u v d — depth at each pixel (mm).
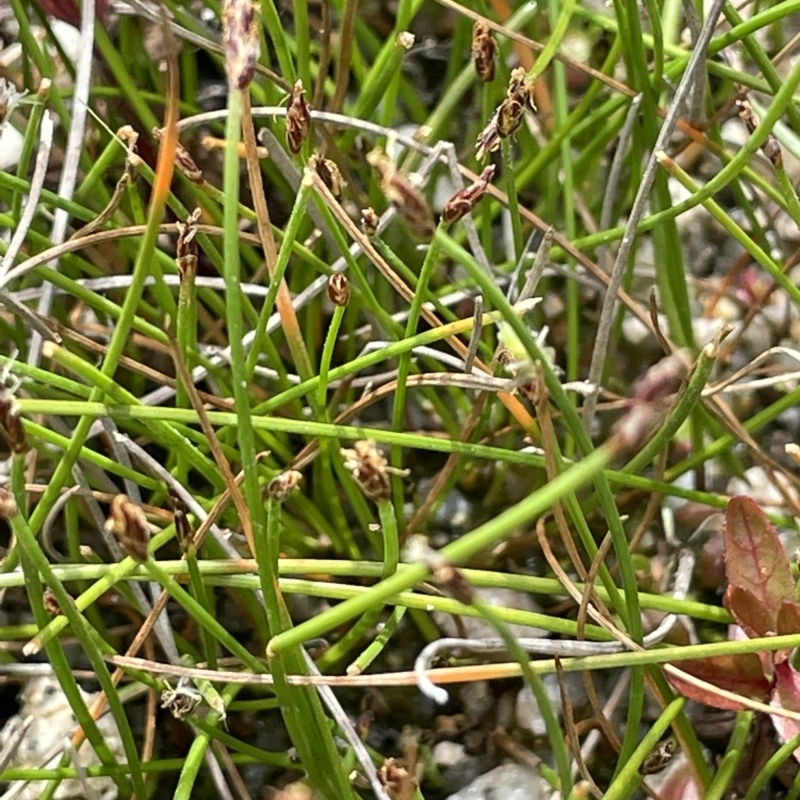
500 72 218
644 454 198
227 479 186
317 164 190
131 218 223
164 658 214
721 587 218
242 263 232
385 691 215
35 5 219
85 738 199
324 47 215
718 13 187
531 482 223
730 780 200
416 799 188
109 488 212
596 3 238
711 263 242
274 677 178
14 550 193
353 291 216
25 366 192
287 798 205
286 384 212
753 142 193
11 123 221
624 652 187
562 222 235
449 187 241
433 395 220
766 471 210
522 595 218
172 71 170
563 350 233
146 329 203
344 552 217
